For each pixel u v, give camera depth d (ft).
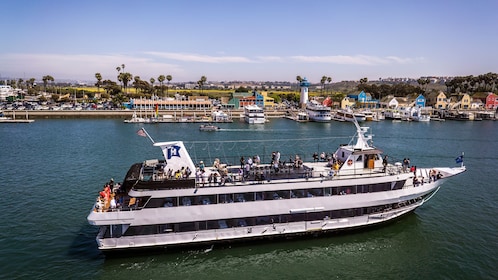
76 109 555.28
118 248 104.32
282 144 319.27
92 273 99.81
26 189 170.40
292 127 479.00
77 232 123.95
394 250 115.85
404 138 371.15
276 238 117.08
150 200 105.40
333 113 627.46
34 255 108.17
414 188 128.36
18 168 212.02
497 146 323.98
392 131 434.30
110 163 228.22
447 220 139.33
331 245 118.11
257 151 280.31
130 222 103.40
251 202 110.83
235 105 654.53
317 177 120.47
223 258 108.88
